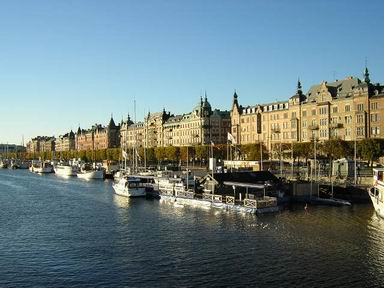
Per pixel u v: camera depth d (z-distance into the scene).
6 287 47.91
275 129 197.50
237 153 181.25
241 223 78.06
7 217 88.12
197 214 88.38
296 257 57.06
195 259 56.66
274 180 110.44
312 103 178.12
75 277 50.66
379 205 82.81
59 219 85.38
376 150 132.75
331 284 47.97
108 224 79.69
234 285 47.81
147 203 106.62
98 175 194.25
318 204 99.12
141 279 49.81
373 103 154.00
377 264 54.22
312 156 153.75
